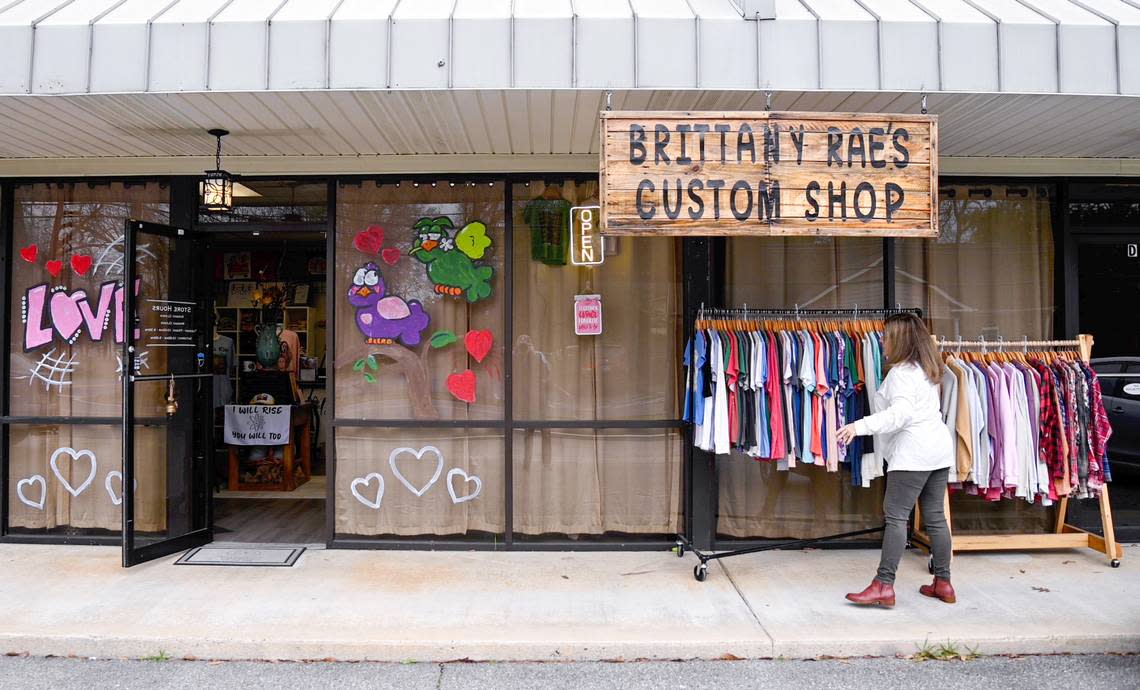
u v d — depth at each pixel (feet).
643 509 16.85
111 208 17.29
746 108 13.70
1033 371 15.25
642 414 16.85
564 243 16.92
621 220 12.50
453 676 11.20
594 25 12.19
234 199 17.40
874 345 15.03
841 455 14.90
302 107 13.20
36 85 12.28
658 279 16.92
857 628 12.25
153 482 17.08
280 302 28.45
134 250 15.30
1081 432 15.30
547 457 16.83
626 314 16.88
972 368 15.11
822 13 12.68
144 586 14.16
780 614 12.87
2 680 11.00
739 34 12.32
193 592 13.85
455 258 16.87
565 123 14.32
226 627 12.23
